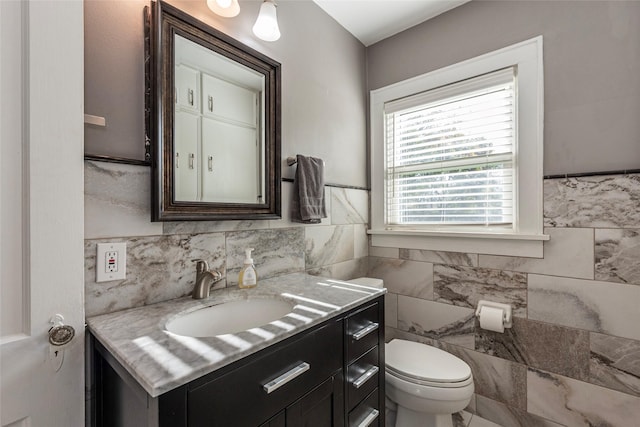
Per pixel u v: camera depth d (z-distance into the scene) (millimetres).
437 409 1274
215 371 635
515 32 1553
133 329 794
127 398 673
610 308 1298
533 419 1486
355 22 1894
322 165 1607
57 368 727
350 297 1103
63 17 741
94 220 886
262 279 1385
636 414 1245
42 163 707
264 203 1368
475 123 1721
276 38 1264
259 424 727
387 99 2043
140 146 986
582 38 1370
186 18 1072
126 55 960
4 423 645
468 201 1743
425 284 1854
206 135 1152
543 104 1464
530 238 1468
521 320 1521
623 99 1275
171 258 1062
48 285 713
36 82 698
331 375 952
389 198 2072
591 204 1343
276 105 1421
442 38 1808
